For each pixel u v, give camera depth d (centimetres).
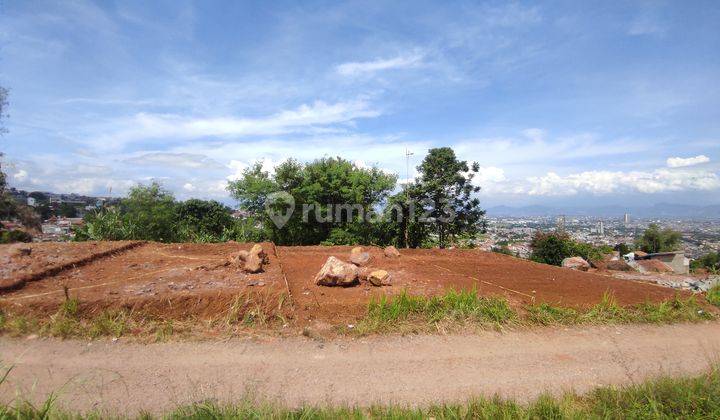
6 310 559
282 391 426
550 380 485
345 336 576
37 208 2172
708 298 844
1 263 762
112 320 558
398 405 393
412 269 980
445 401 421
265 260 918
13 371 436
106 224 1391
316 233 1781
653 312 736
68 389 407
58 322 539
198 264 895
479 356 541
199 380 439
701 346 612
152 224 1588
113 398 394
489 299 719
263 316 606
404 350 545
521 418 381
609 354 570
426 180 1845
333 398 417
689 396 425
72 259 833
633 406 414
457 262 1126
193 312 604
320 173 1731
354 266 826
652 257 2894
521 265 1153
